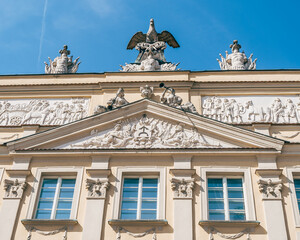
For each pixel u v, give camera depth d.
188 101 20.36
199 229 15.65
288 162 17.41
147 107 19.09
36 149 17.94
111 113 18.88
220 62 23.25
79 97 21.14
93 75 21.97
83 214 16.27
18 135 19.42
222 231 15.55
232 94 20.75
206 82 21.00
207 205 16.39
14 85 21.59
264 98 20.59
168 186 16.86
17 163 17.80
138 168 17.38
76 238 15.62
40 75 22.12
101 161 17.59
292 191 16.59
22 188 16.98
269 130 18.88
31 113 20.64
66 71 23.11
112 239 15.52
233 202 16.61
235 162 17.41
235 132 18.05
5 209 16.47
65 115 20.47
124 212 16.50
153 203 16.69
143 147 17.95
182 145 17.95
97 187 16.73
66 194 17.14
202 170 17.22
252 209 16.16
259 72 21.59
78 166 17.61
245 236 15.42
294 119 19.75
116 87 21.02
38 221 15.96
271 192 16.41
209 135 18.20
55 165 17.69
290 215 15.95
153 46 24.14
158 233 15.59
